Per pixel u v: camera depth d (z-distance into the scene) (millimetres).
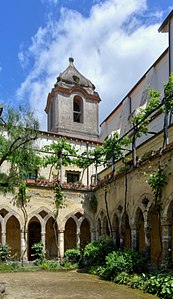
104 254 20297
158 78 27797
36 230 27172
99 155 26328
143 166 17828
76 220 25266
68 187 25375
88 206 25766
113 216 21750
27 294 13398
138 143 26359
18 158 17703
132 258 16797
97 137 39375
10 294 13422
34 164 18531
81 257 22328
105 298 12477
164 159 15820
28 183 24016
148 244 16984
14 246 24984
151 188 16734
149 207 17047
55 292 13781
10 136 17469
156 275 14016
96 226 25344
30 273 20047
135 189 18641
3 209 23031
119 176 20812
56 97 38719
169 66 24453
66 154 26797
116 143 22719
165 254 15141
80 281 16672
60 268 21625
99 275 18375
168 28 25125
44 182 24688
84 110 39438
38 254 23172
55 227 25359
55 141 30812
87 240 28125
